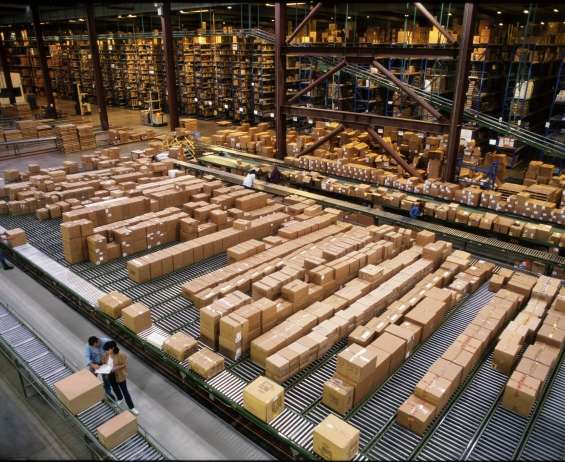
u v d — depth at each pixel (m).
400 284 9.23
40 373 7.51
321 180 15.48
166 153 19.14
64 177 15.82
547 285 9.15
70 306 9.97
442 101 17.44
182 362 7.48
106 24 40.81
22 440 6.77
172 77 24.28
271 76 27.16
